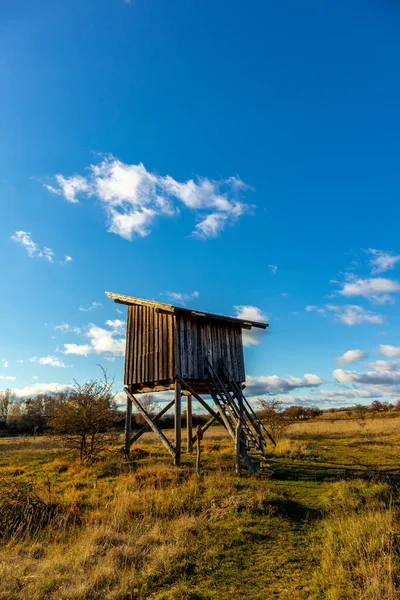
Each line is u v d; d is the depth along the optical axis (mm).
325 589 6023
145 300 18062
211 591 6145
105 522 9344
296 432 35625
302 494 11594
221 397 17172
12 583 6410
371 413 61406
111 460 17109
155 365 17766
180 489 11602
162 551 7469
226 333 19750
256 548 7723
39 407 60219
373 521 8164
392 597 5391
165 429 43188
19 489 10500
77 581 6426
